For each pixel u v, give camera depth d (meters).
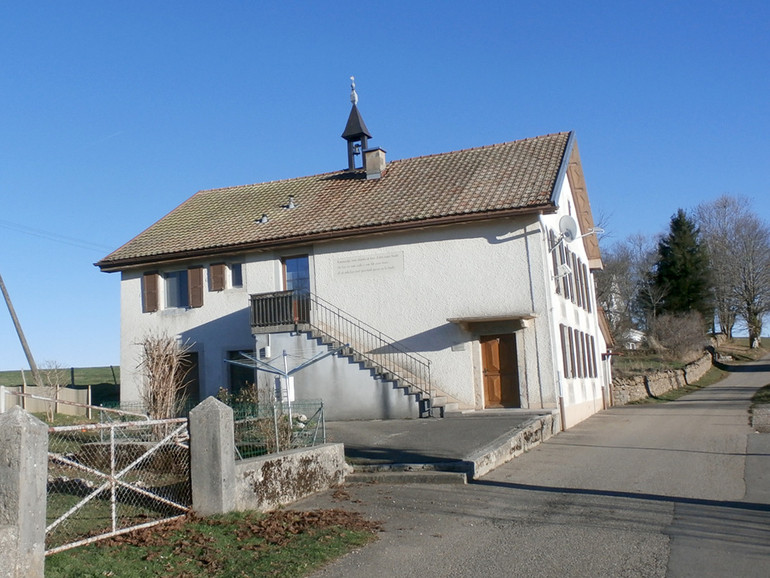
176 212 28.17
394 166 25.92
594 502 9.73
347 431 17.25
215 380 23.67
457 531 8.38
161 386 15.05
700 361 47.59
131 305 25.17
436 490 10.84
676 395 35.94
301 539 7.88
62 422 20.86
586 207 27.22
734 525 8.30
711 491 10.27
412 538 8.10
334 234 21.77
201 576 6.64
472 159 24.33
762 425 18.88
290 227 23.19
